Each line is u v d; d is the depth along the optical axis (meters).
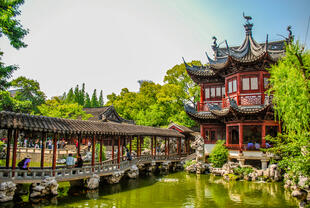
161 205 16.31
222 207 15.91
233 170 26.86
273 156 26.02
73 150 38.53
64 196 17.86
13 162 16.09
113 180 22.91
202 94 38.16
